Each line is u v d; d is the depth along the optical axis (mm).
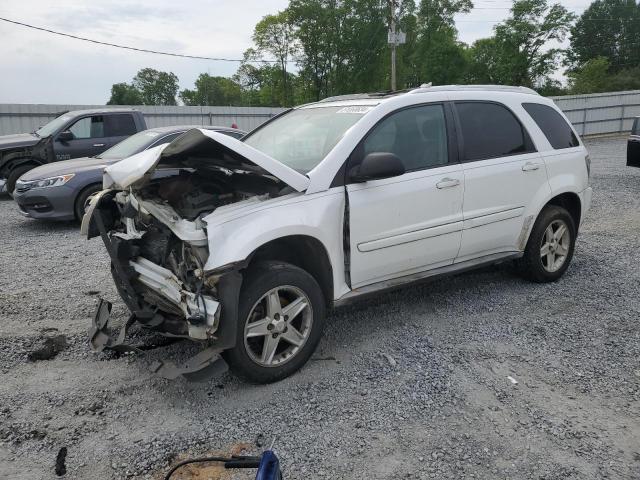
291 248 3959
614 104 30906
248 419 3277
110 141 11602
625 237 7523
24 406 3430
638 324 4570
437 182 4395
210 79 77562
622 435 3098
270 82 57969
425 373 3783
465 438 3076
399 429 3160
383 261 4168
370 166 3801
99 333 3990
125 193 3920
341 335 4434
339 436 3102
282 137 4660
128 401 3496
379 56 51375
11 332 4543
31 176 8797
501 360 3963
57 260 6930
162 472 2830
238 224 3443
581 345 4195
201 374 3268
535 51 49094
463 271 4789
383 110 4258
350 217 3906
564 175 5422
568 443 3023
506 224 4980
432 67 50875
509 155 5000
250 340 3693
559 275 5609
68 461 2912
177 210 3723
